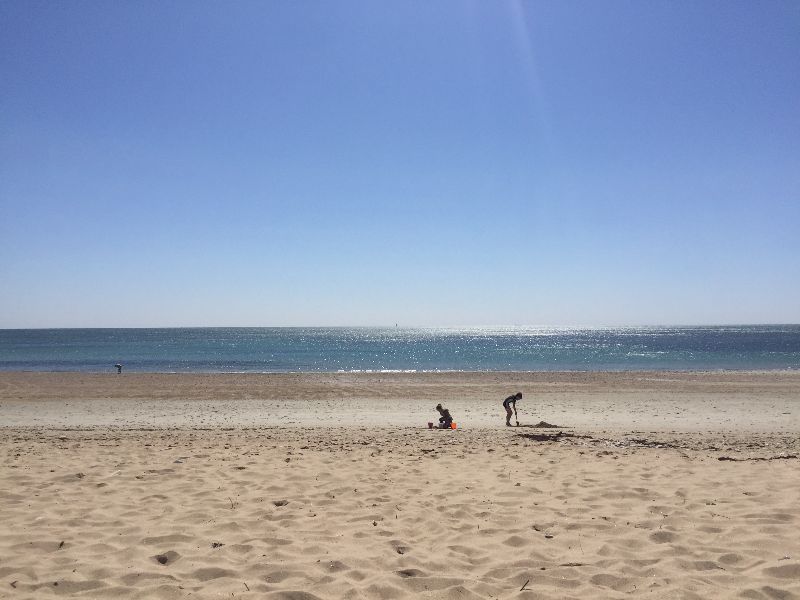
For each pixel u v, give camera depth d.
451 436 12.68
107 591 3.97
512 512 5.89
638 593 3.95
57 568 4.38
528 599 3.87
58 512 5.87
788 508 5.78
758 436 12.77
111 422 16.75
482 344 101.31
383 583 4.09
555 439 11.98
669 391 25.58
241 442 11.31
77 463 8.55
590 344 97.44
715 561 4.47
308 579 4.21
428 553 4.74
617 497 6.44
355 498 6.52
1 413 18.84
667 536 5.06
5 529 5.29
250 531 5.31
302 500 6.43
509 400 16.02
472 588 4.04
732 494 6.45
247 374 33.88
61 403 21.56
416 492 6.80
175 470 8.03
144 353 69.75
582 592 3.97
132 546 4.86
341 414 18.98
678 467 8.10
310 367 47.19
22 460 8.78
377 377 32.44
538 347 87.00
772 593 3.87
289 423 16.69
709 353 65.50
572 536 5.12
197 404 21.48
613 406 20.91
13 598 3.86
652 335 151.00
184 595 3.91
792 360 52.56
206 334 183.25
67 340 122.62
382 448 10.38
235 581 4.14
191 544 4.95
